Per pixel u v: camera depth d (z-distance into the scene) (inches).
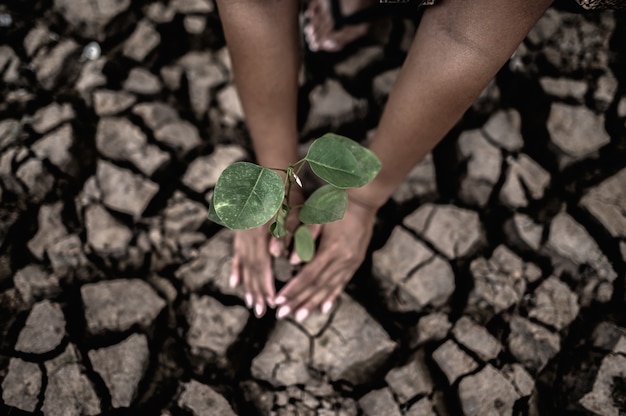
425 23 21.0
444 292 28.3
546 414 26.7
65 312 27.1
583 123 31.1
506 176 30.6
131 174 30.1
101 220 29.2
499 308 28.0
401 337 28.1
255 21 21.8
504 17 19.1
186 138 31.4
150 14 34.1
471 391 26.0
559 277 29.0
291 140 26.3
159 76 33.2
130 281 28.0
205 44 34.1
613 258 28.6
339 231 26.3
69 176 30.1
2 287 27.8
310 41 33.4
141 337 26.5
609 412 25.5
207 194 30.6
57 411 24.9
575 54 32.8
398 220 30.5
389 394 26.4
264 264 27.1
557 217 29.4
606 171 30.4
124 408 25.3
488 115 32.1
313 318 27.6
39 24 33.8
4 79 32.2
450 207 30.0
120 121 31.3
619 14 32.9
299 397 26.5
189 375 26.9
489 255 29.8
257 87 23.7
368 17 32.5
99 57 33.3
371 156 19.1
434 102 21.4
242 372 27.3
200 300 27.9
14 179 29.5
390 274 28.6
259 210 16.9
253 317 28.0
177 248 29.4
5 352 26.4
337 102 32.3
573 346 27.6
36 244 28.6
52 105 31.5
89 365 25.8
